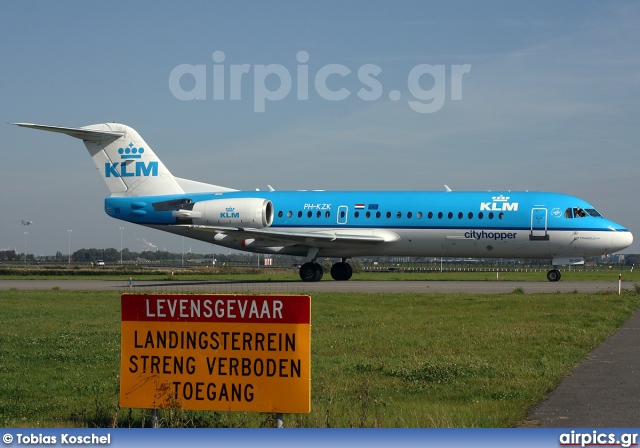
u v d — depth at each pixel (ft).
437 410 35.06
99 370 47.80
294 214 137.39
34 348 56.44
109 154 141.28
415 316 75.05
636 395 38.47
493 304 85.25
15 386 42.16
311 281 138.10
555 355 50.44
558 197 129.08
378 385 41.45
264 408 28.04
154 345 28.94
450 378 42.68
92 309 85.87
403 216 131.75
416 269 286.87
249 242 135.95
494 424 32.53
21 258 501.97
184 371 28.66
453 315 75.31
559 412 34.86
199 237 141.38
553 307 81.76
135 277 184.96
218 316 28.40
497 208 128.47
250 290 111.04
